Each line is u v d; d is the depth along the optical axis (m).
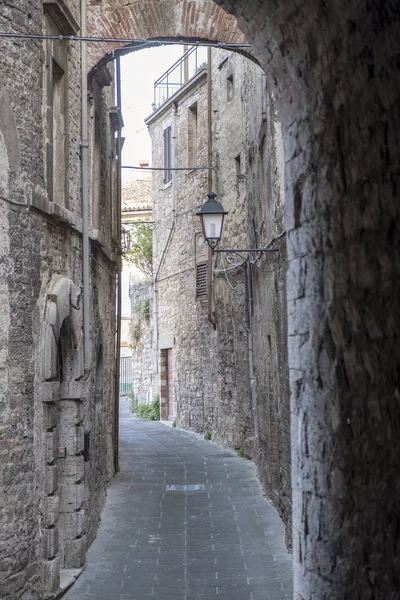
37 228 10.38
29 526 9.93
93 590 10.91
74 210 12.51
